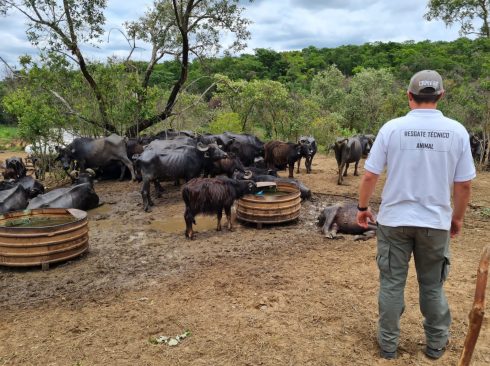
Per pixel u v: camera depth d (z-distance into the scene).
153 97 14.70
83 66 13.43
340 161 11.92
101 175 13.44
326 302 4.64
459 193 3.15
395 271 3.35
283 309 4.50
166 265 6.02
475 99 16.03
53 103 14.05
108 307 4.68
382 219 3.32
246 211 7.88
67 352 3.74
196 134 14.68
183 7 15.33
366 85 28.47
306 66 61.53
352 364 3.49
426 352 3.57
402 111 22.50
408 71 42.06
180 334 4.01
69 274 5.74
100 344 3.86
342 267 5.71
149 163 9.20
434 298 3.34
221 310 4.51
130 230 7.94
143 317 4.39
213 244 6.97
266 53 52.75
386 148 3.19
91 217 8.91
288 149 12.14
